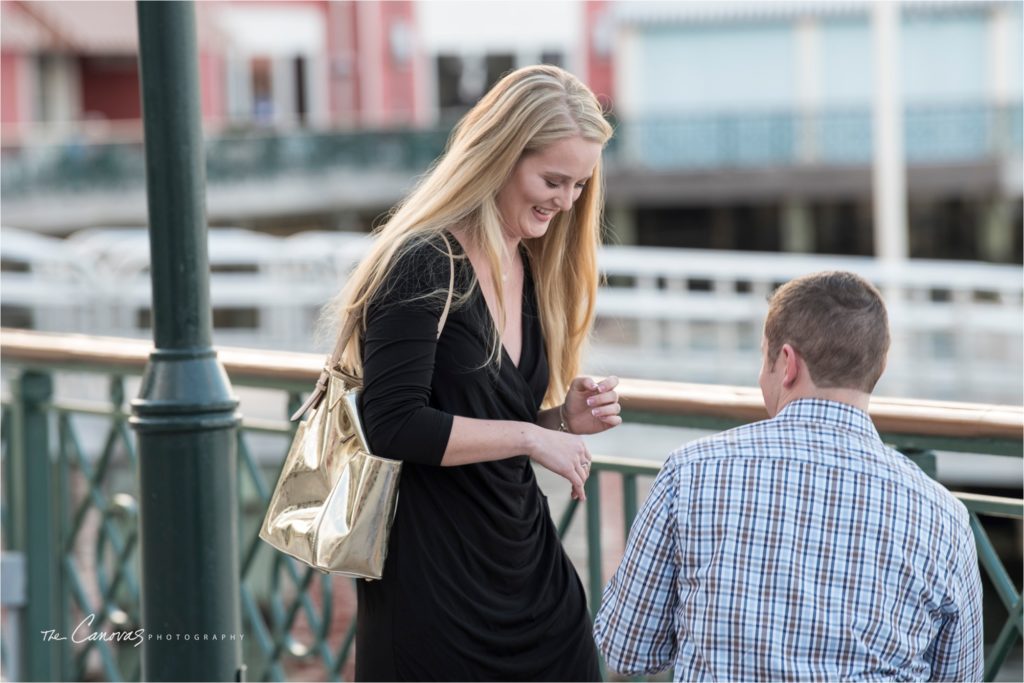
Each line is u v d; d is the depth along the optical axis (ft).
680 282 108.88
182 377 24.36
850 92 249.14
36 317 99.19
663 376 105.70
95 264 101.91
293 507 22.12
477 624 21.65
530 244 23.41
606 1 260.01
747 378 104.27
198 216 24.40
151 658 24.68
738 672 18.04
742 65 251.60
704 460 18.72
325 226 240.53
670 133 241.35
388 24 269.03
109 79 267.80
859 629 17.79
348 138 235.40
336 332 22.77
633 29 252.83
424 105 270.46
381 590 21.84
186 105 24.02
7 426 36.32
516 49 266.16
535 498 22.79
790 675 17.78
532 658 22.26
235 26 262.88
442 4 268.62
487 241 21.25
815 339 18.48
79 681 35.70
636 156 242.37
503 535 21.88
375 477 20.99
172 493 24.35
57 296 97.60
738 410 24.29
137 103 268.62
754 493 18.29
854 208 241.14
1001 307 103.14
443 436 20.49
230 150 225.56
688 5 250.57
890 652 17.88
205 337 24.72
